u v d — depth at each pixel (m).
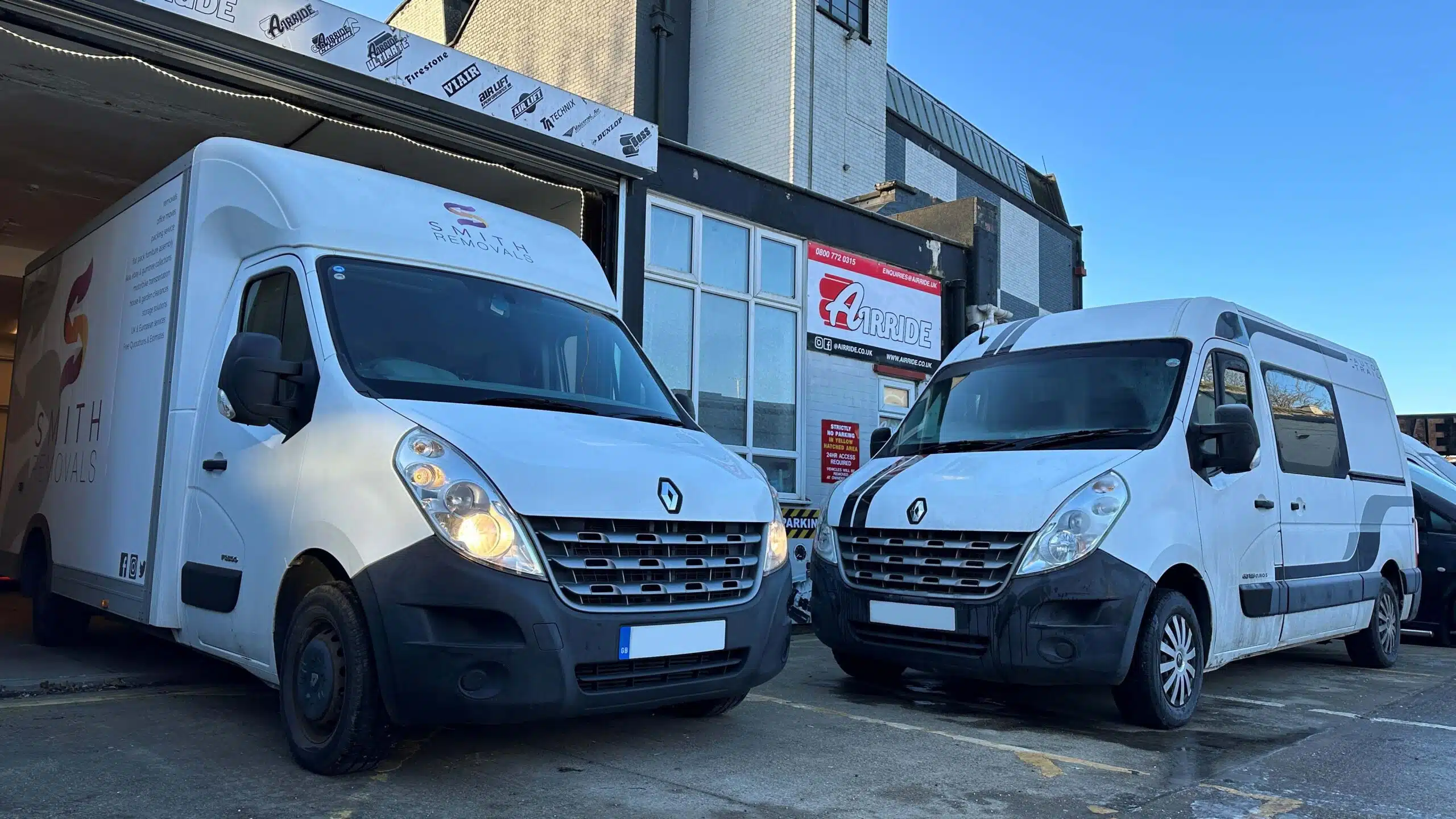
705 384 10.73
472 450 4.07
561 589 4.00
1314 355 8.20
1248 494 6.49
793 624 9.59
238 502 4.79
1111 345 6.68
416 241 5.24
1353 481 8.20
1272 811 4.16
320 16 7.34
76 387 6.80
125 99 7.70
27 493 7.55
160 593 5.24
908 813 3.99
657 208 10.35
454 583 3.84
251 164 5.31
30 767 4.21
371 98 7.70
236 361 4.43
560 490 4.07
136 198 6.26
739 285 11.17
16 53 6.79
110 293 6.42
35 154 8.99
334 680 4.09
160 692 5.84
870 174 22.66
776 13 21.08
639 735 5.12
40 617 7.12
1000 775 4.58
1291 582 6.93
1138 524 5.45
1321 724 5.94
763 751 4.89
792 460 11.62
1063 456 5.85
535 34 23.16
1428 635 11.62
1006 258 29.41
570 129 8.95
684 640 4.28
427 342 4.80
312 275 4.78
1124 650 5.26
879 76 23.16
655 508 4.27
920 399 7.37
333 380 4.43
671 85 21.78
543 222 6.22
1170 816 4.05
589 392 5.21
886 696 6.50
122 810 3.68
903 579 5.81
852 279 12.40
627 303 9.62
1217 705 6.52
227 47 6.97
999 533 5.48
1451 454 17.66
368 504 4.03
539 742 4.88
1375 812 4.20
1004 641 5.36
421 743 4.75
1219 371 6.58
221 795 3.90
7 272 12.12
